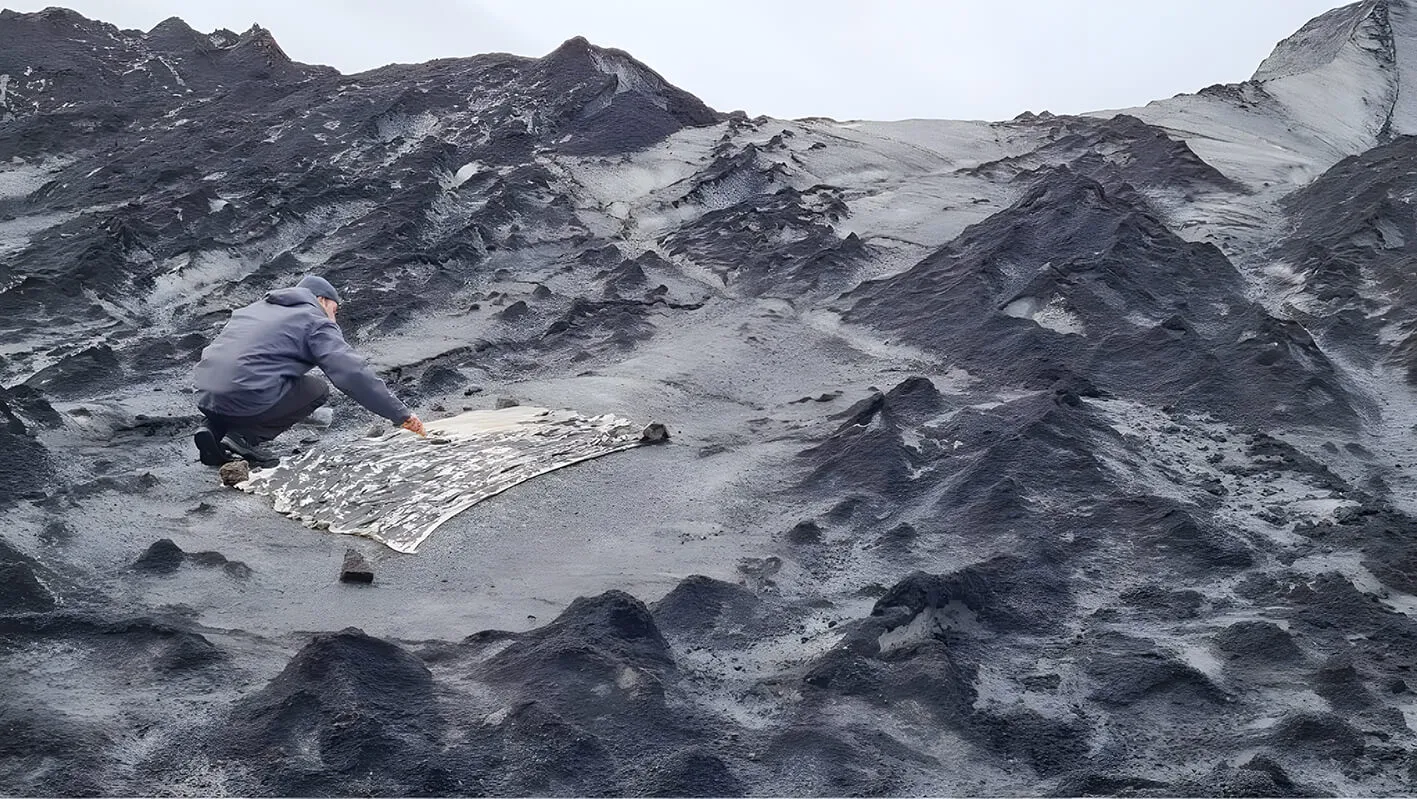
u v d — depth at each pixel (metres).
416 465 6.48
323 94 16.17
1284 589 4.86
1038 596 4.89
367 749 3.64
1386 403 7.36
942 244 10.89
